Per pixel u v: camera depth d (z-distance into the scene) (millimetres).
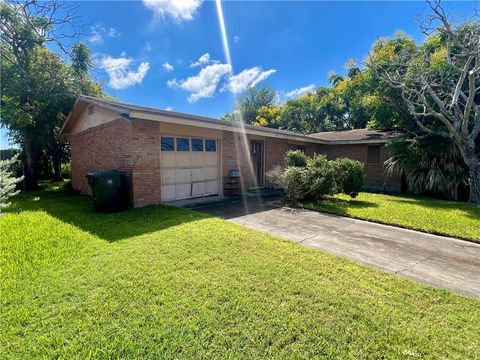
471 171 8312
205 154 8516
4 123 11812
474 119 9000
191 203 7664
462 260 3578
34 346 1894
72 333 2025
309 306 2385
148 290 2623
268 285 2746
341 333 2049
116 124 7266
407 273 3162
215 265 3219
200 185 8414
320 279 2896
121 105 6371
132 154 6609
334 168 7836
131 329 2066
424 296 2590
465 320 2232
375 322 2176
